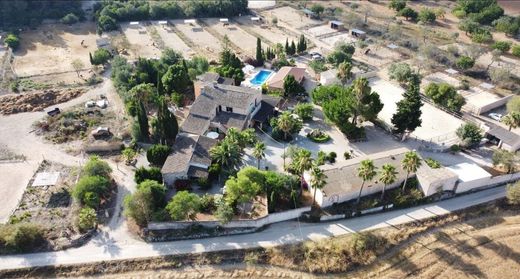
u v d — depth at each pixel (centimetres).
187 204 8481
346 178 9556
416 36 18775
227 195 9056
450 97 12888
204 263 8125
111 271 7931
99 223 8838
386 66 16000
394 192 9638
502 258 8338
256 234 8700
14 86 13788
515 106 12356
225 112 11869
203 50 17162
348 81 14475
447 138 11750
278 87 13600
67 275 7850
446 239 8769
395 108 13150
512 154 10481
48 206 9231
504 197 9856
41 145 11212
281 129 11225
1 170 10288
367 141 11588
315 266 8100
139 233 8619
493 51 16300
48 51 16838
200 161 9906
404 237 8738
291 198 9206
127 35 18475
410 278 7956
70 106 12975
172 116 10744
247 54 16712
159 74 13500
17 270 7869
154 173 9512
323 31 19262
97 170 9525
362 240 8525
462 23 18875
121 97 13225
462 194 9931
